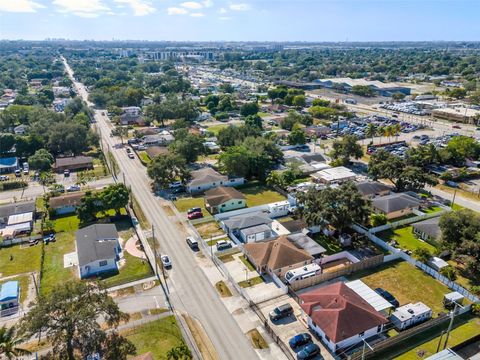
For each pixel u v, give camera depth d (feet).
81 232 241.76
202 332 166.61
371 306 171.63
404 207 275.80
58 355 145.89
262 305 183.83
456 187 332.80
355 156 385.50
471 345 159.53
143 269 215.10
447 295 182.39
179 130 452.35
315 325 164.14
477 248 197.57
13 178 364.99
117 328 168.45
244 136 435.94
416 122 571.28
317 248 223.10
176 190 328.29
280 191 323.98
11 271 215.10
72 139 424.87
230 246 235.40
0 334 139.64
